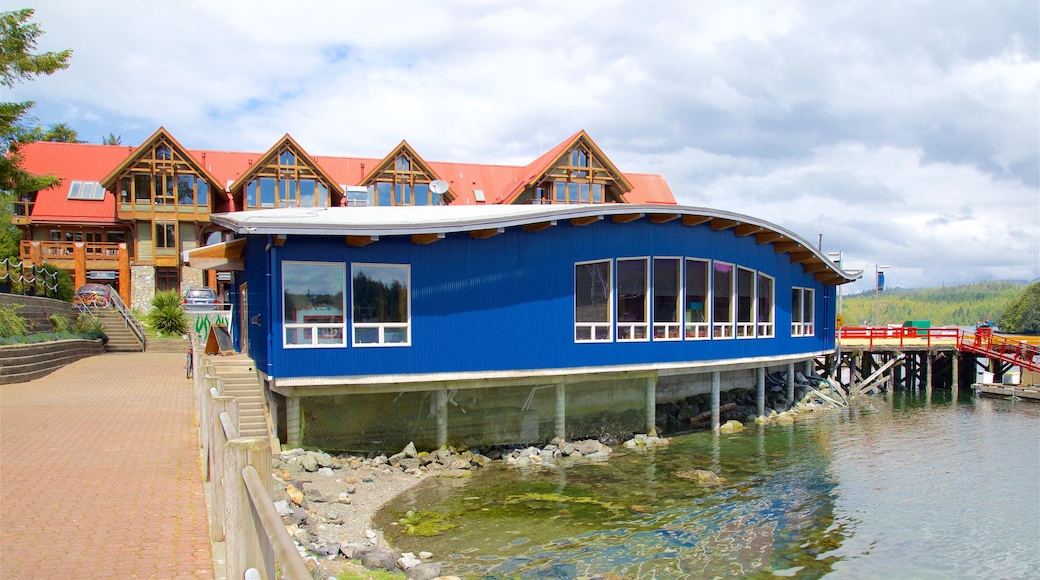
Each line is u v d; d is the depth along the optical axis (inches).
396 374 673.6
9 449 445.4
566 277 775.1
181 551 266.5
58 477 380.5
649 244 839.1
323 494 555.8
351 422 682.8
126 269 1555.1
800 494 629.6
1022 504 612.4
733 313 935.0
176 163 1649.9
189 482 376.5
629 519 542.3
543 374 755.4
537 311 754.2
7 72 1080.8
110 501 336.8
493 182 1973.4
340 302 651.5
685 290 872.9
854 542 511.5
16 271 1153.4
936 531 538.9
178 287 1665.8
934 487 666.2
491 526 514.9
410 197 1747.0
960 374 1614.2
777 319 1027.9
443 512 543.2
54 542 274.7
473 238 714.8
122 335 1258.6
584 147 1791.3
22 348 829.2
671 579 431.8
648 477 669.3
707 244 897.5
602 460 741.9
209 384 378.9
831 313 1213.7
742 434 917.8
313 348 639.8
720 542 499.2
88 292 1360.7
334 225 604.1
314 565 378.3
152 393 724.0
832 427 998.4
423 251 688.4
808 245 1007.0
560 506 569.6
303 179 1676.9
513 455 730.8
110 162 1824.6
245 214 781.9
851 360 1450.5
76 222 1679.4
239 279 923.4
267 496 138.8
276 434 637.3
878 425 1027.9
